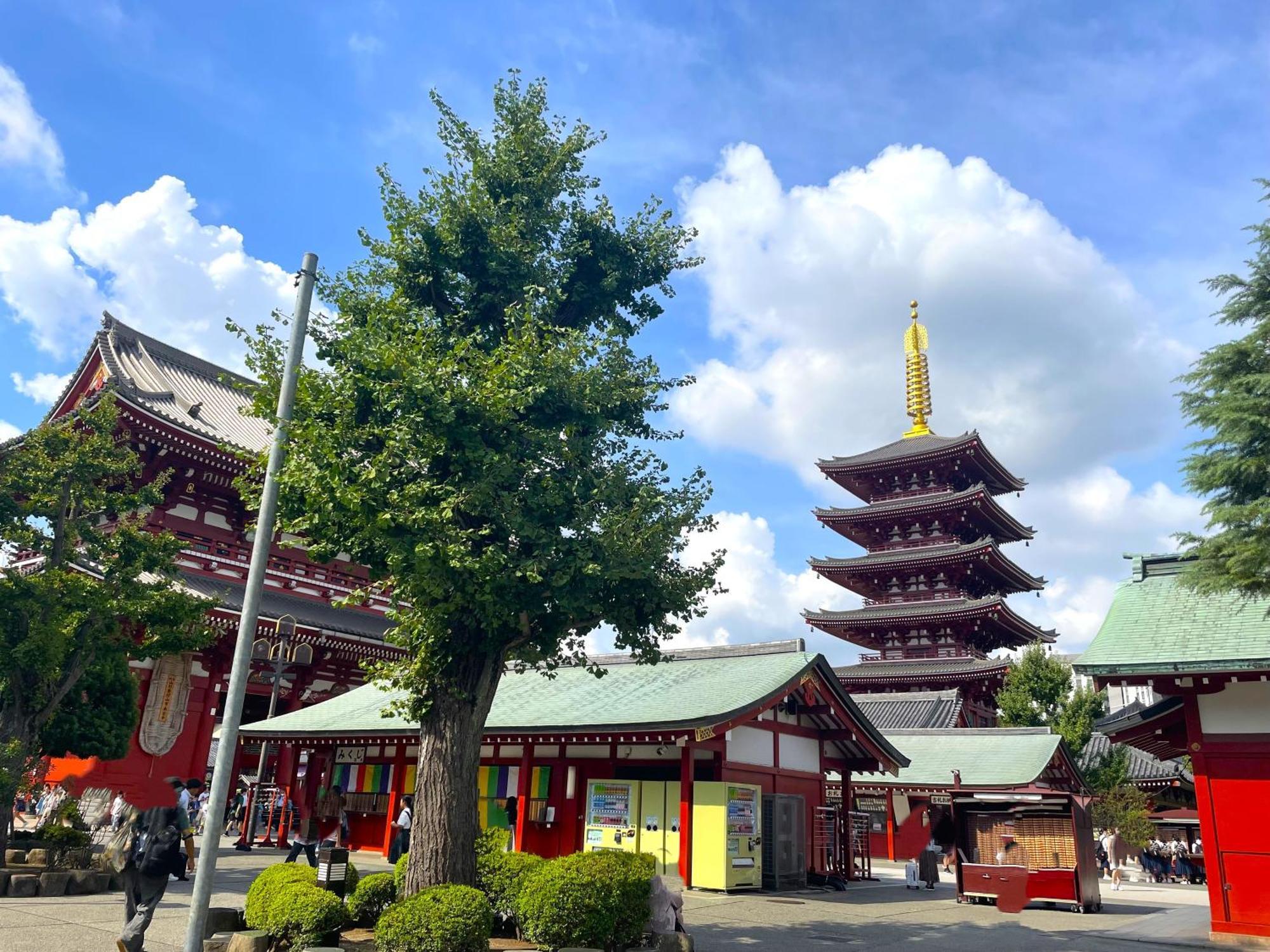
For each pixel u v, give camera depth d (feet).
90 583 58.29
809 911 61.62
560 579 39.78
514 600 41.01
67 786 87.20
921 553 194.59
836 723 86.12
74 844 57.72
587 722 71.41
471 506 39.83
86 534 60.39
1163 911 77.66
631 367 50.57
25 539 59.00
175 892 54.54
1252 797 54.49
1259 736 55.01
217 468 114.83
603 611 44.04
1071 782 123.54
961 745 124.98
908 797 128.67
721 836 67.46
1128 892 106.32
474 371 42.80
